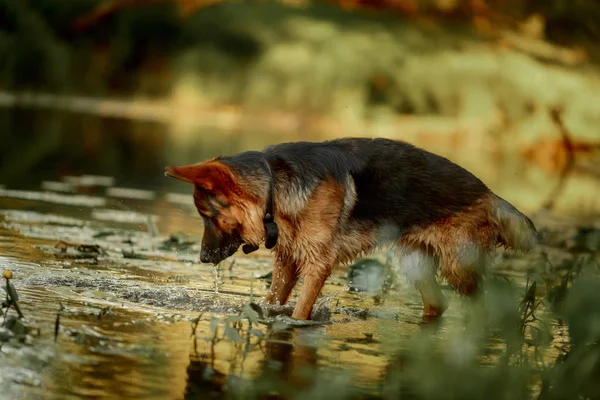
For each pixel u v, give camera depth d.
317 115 39.12
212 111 41.06
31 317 7.58
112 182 19.53
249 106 40.69
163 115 39.47
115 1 41.94
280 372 6.75
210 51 41.97
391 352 7.73
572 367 7.40
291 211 9.31
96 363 6.51
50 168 21.08
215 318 7.70
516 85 35.81
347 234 9.66
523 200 21.03
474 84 36.94
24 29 41.00
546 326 8.59
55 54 41.53
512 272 12.37
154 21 42.34
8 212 13.98
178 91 41.88
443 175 9.96
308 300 9.27
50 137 28.09
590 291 8.32
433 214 9.89
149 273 10.29
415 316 9.67
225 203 9.09
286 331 8.27
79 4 41.69
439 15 41.88
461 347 7.32
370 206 9.73
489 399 6.63
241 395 6.11
